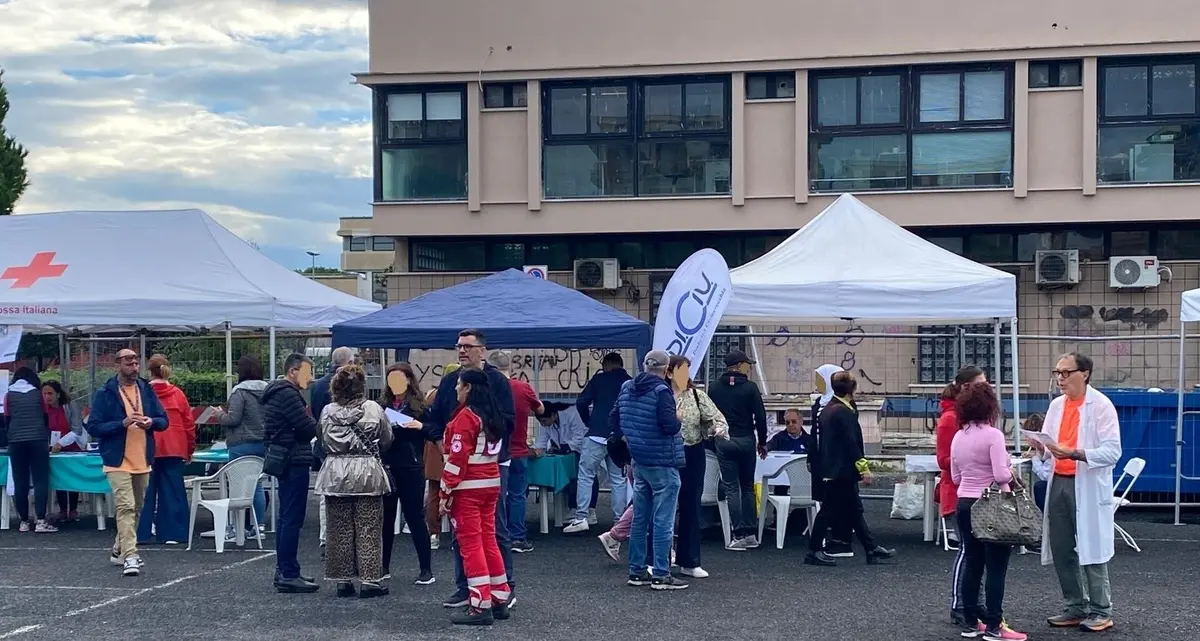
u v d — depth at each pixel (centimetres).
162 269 1391
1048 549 818
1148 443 1370
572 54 2392
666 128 2392
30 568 1045
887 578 991
